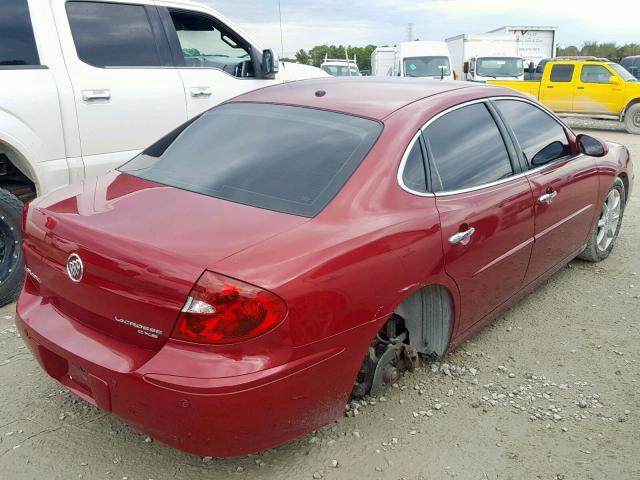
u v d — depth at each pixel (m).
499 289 3.47
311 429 2.41
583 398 3.18
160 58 5.12
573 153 4.27
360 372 2.90
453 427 2.90
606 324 4.04
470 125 3.32
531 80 18.89
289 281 2.16
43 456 2.64
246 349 2.12
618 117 16.11
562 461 2.69
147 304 2.16
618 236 5.89
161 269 2.12
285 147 2.87
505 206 3.29
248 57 6.16
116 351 2.27
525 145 3.71
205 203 2.56
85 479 2.52
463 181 3.11
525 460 2.69
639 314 4.20
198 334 2.09
